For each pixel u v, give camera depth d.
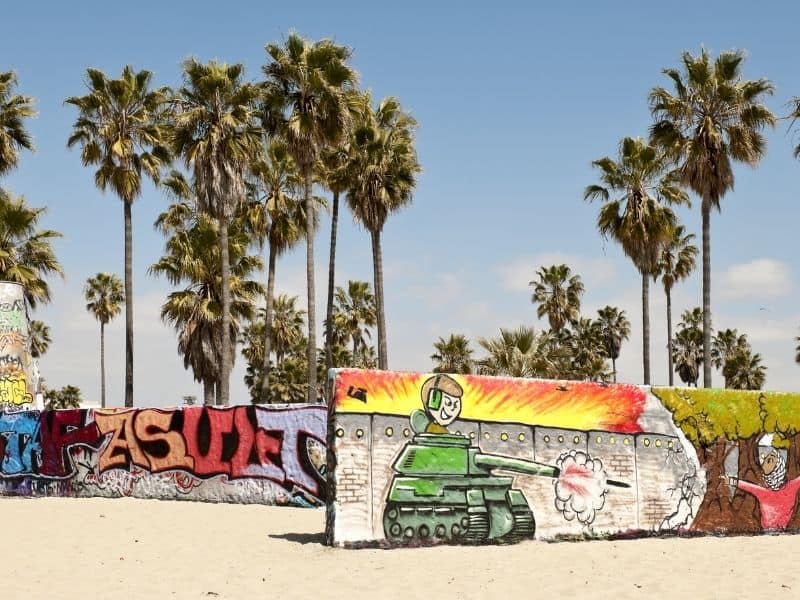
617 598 9.21
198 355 34.16
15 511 16.94
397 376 12.34
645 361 32.47
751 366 63.38
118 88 30.62
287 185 34.81
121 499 18.92
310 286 27.19
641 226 31.91
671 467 13.86
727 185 27.28
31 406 24.83
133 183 31.00
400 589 9.48
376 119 32.78
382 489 12.00
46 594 9.28
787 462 14.89
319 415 17.41
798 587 9.83
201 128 27.95
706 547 12.62
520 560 11.15
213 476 18.28
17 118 34.19
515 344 26.73
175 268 34.94
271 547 12.05
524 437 12.87
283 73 27.36
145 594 9.27
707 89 27.23
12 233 33.78
